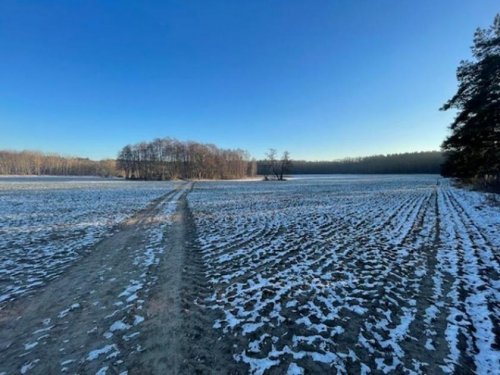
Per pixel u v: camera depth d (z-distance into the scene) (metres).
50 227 11.74
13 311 4.72
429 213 14.34
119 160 94.31
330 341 3.82
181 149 93.19
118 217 14.29
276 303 4.93
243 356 3.52
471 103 17.66
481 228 10.31
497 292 5.13
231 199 23.23
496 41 16.06
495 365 3.30
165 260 7.36
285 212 15.46
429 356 3.47
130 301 5.04
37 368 3.32
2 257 7.69
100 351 3.62
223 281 5.95
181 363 3.39
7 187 37.06
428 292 5.24
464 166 24.84
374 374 3.20
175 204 19.94
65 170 119.75
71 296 5.27
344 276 6.14
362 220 12.79
